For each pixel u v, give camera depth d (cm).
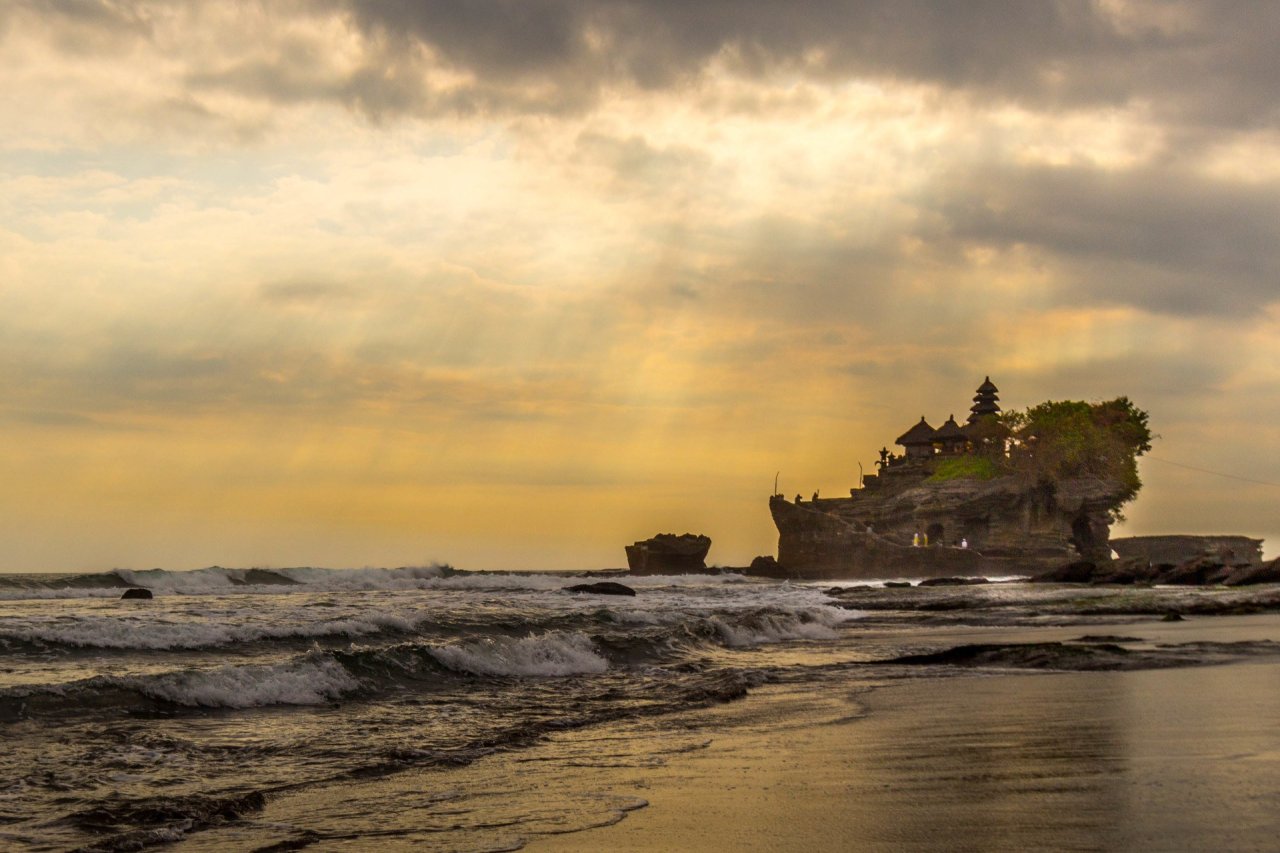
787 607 4562
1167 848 712
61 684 1470
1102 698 1570
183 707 1494
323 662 1791
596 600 5297
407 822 872
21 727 1293
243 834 835
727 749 1229
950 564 13850
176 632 2225
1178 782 921
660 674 2123
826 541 15075
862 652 2708
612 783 1030
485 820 876
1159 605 4788
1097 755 1078
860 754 1172
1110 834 755
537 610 3738
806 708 1600
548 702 1688
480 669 2044
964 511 14112
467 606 4297
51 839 820
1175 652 2312
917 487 15212
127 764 1127
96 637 2114
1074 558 13512
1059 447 13688
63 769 1093
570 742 1295
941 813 854
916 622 4144
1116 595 6081
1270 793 872
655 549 17700
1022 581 10831
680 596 6244
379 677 1831
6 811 912
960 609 5181
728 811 893
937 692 1769
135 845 797
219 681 1600
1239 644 2506
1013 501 13875
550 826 851
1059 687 1753
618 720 1484
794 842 779
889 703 1636
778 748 1230
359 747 1255
